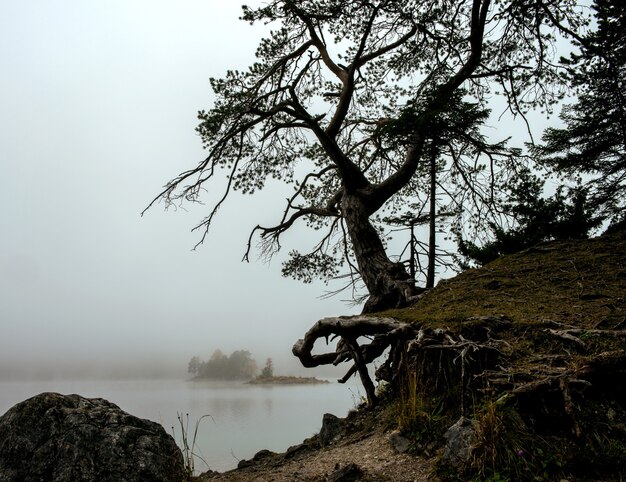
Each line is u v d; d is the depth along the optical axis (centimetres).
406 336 701
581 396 436
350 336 898
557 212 1402
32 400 481
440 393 581
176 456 499
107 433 470
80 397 527
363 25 1388
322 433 789
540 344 572
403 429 544
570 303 753
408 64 1595
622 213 1652
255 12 1334
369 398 833
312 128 1322
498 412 422
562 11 1359
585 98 1605
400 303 1135
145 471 452
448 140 1310
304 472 540
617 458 372
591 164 1662
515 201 1461
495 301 834
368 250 1308
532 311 716
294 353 1101
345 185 1407
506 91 1517
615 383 454
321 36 1473
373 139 1627
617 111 1573
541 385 448
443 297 966
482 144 1329
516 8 1329
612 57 1402
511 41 1452
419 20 1394
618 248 1052
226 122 1324
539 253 1152
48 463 439
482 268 1120
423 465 458
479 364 546
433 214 1406
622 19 1348
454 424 480
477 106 1262
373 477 457
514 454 388
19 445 446
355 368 1012
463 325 629
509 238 1382
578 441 399
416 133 1284
